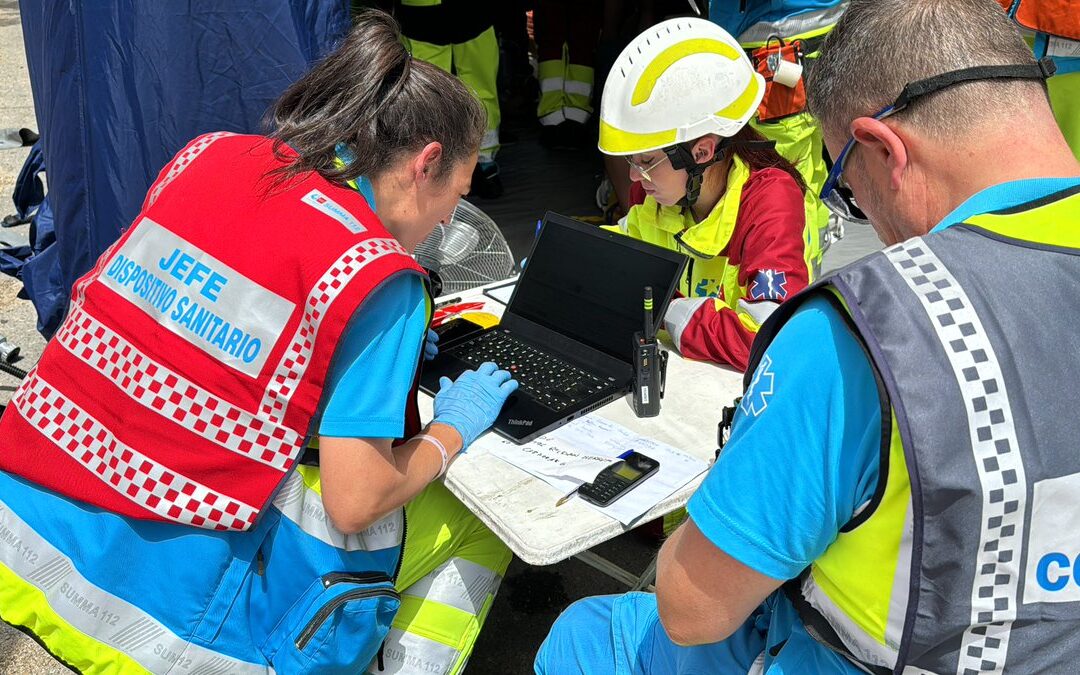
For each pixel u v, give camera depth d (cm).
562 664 170
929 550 101
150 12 296
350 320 146
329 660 165
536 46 646
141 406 156
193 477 155
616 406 201
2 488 166
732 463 113
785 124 350
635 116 224
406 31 499
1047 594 102
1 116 702
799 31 345
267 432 153
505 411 193
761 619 142
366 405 151
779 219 224
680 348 221
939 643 106
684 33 225
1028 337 99
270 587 164
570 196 546
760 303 214
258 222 155
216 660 163
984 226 106
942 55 108
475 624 196
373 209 167
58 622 162
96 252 333
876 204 120
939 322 100
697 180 228
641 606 162
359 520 155
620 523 163
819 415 106
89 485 158
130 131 313
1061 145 110
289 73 297
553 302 227
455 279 283
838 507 108
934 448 97
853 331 104
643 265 213
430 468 170
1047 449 99
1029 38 335
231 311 153
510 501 167
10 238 416
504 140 654
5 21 1042
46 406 163
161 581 159
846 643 116
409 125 159
